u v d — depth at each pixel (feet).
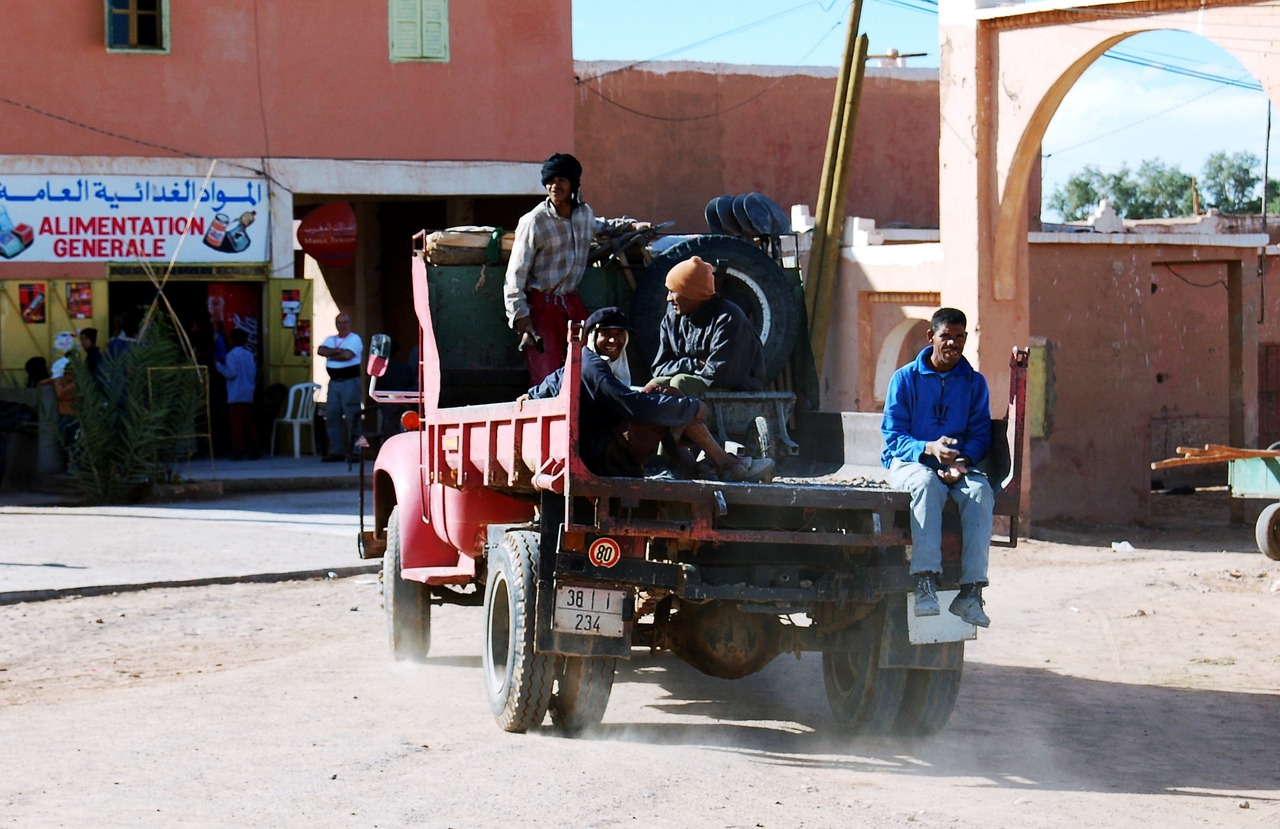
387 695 28.19
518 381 31.63
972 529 22.91
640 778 21.26
